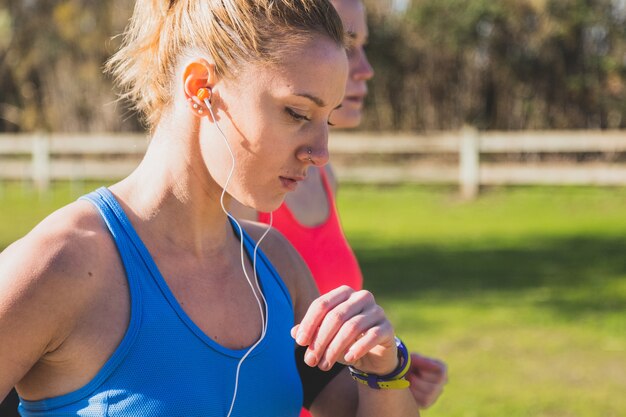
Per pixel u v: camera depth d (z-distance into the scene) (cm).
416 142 1465
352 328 136
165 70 141
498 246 999
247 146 136
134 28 148
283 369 149
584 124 1772
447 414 461
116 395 129
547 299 726
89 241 133
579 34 1736
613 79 1739
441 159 1759
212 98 137
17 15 2022
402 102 1844
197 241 144
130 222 139
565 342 595
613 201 1332
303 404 174
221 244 149
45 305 126
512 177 1412
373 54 1806
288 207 216
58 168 1659
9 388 127
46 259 128
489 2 1722
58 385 132
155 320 133
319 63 136
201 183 142
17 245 132
